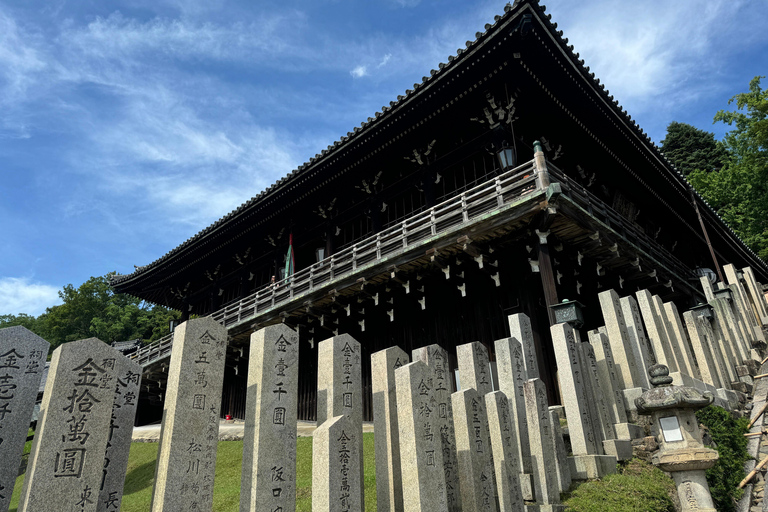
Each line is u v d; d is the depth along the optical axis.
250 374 6.55
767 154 35.66
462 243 16.52
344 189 24.34
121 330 58.16
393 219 22.78
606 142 21.95
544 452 8.16
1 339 6.08
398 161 22.22
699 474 7.95
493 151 19.00
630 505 7.86
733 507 9.23
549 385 16.11
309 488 10.67
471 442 7.22
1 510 5.55
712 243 32.38
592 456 8.85
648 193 26.08
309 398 22.97
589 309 20.91
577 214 15.76
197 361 6.18
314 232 26.42
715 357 13.88
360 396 7.74
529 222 15.67
